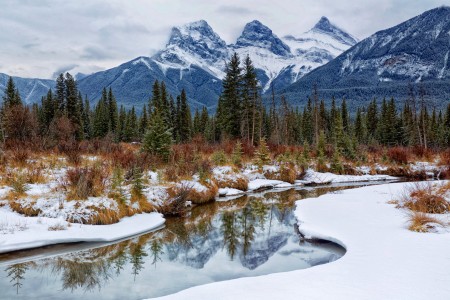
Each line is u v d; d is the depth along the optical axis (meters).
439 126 64.19
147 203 14.23
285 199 19.17
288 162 27.69
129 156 17.89
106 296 7.26
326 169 29.62
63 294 7.36
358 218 11.95
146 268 9.01
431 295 5.70
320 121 60.06
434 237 9.06
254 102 40.88
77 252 10.05
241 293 6.31
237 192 20.75
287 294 6.13
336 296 5.89
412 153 34.09
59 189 12.66
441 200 11.95
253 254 10.05
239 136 40.78
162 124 20.84
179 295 6.36
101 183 13.19
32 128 26.08
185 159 20.25
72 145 19.44
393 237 9.26
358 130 63.97
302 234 11.16
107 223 11.96
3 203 11.58
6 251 9.37
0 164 14.88
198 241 11.48
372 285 6.25
